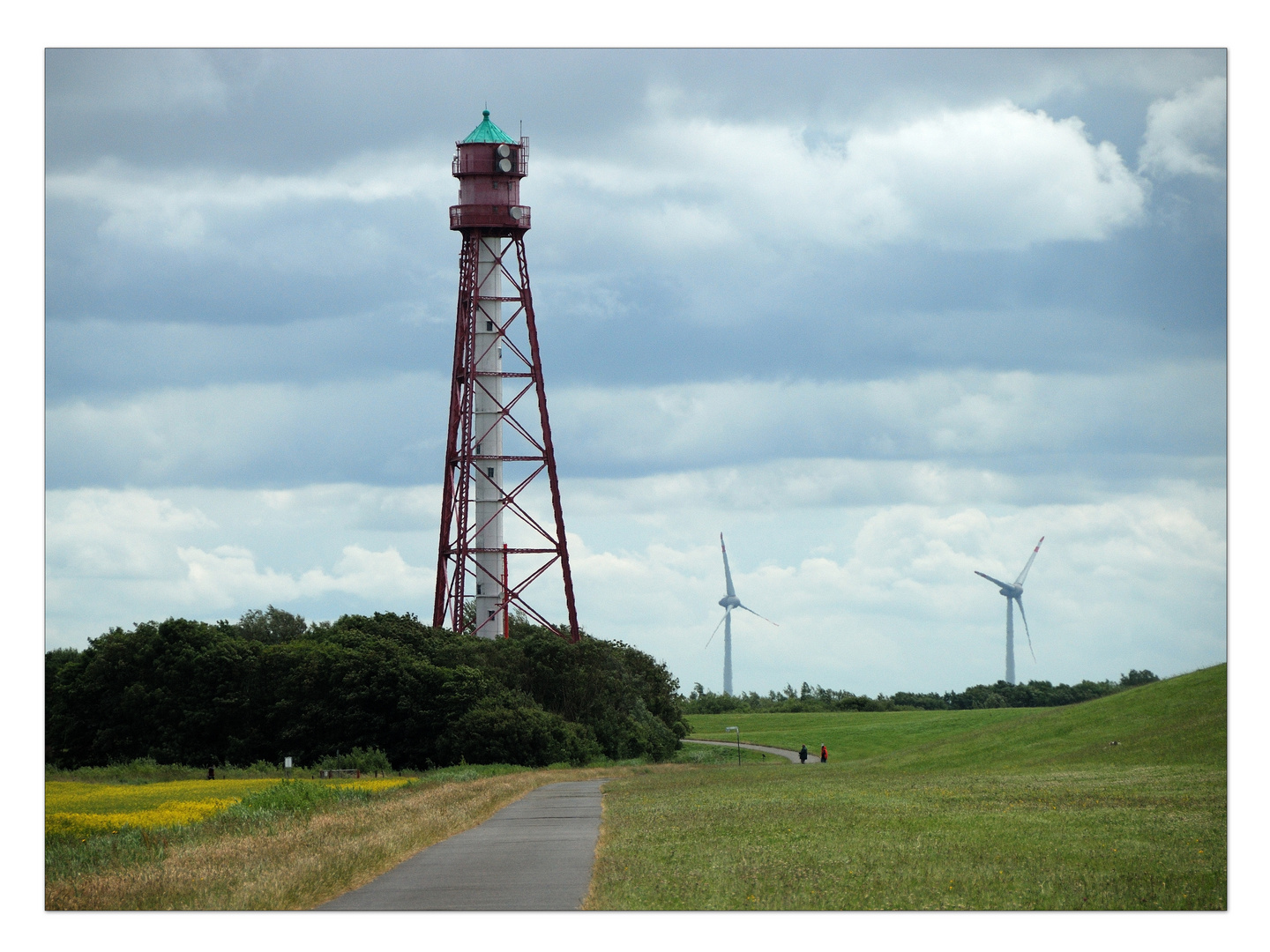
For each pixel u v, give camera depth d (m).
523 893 26.30
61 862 30.72
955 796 47.00
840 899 24.44
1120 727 67.94
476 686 103.38
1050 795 45.06
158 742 106.25
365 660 103.81
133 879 26.97
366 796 53.69
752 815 41.56
